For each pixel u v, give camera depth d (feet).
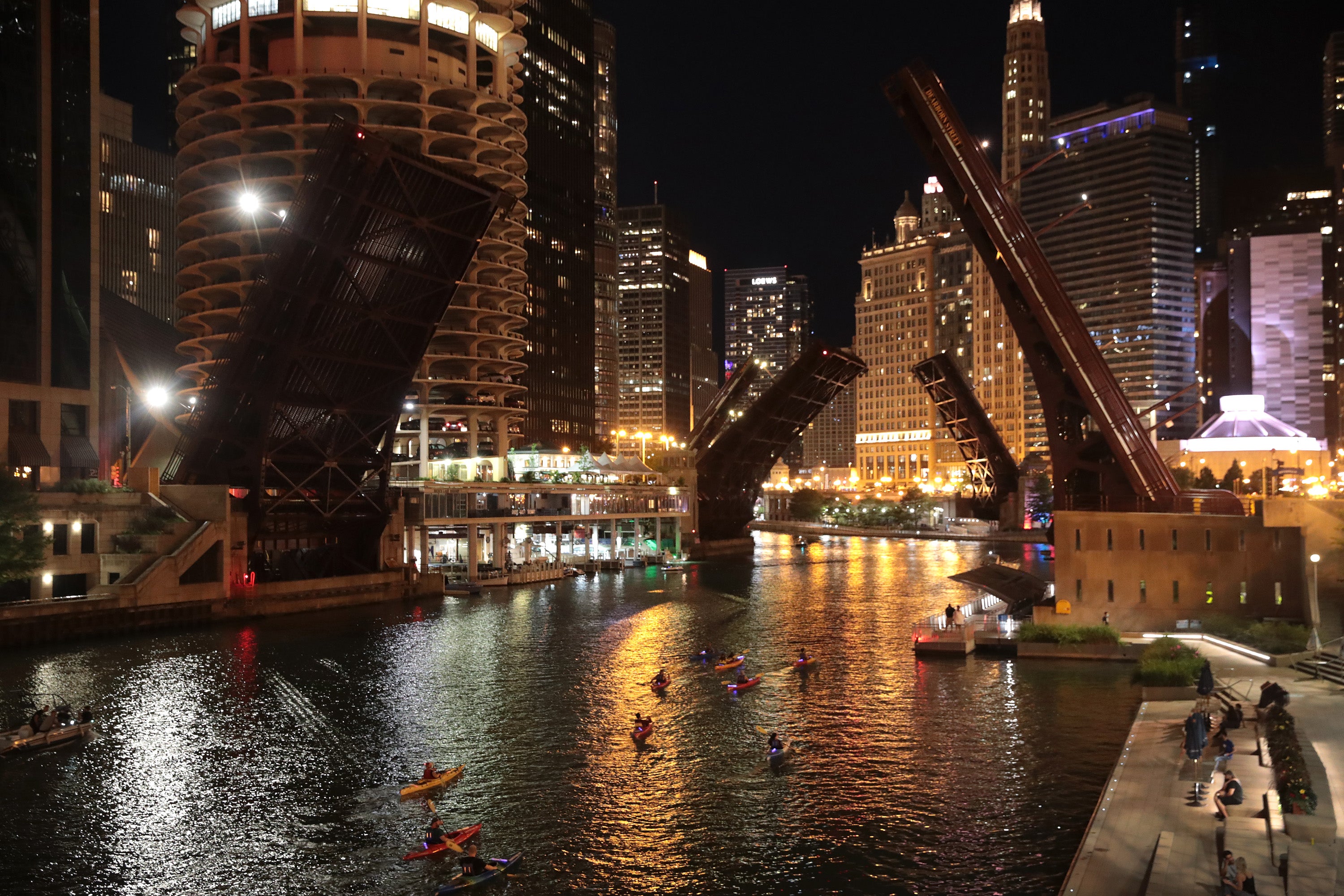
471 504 375.66
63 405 299.99
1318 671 168.04
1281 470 343.26
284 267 238.07
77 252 304.50
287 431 273.75
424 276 256.11
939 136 239.50
